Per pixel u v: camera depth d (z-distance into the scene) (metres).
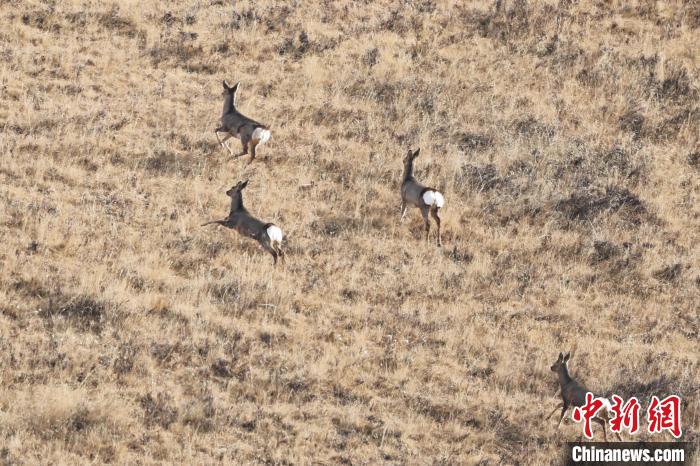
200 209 83.81
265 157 92.25
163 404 59.69
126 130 93.81
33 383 60.31
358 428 61.03
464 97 103.56
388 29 113.06
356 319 72.56
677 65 108.31
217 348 66.50
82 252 75.31
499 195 90.19
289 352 67.62
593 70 107.25
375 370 67.06
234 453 56.78
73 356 63.06
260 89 103.12
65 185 84.69
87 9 112.31
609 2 116.44
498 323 74.56
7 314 66.69
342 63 107.38
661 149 99.12
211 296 72.56
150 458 55.09
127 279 72.44
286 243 80.81
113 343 65.25
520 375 68.44
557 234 86.25
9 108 95.06
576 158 95.38
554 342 72.94
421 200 82.06
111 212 81.62
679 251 86.19
